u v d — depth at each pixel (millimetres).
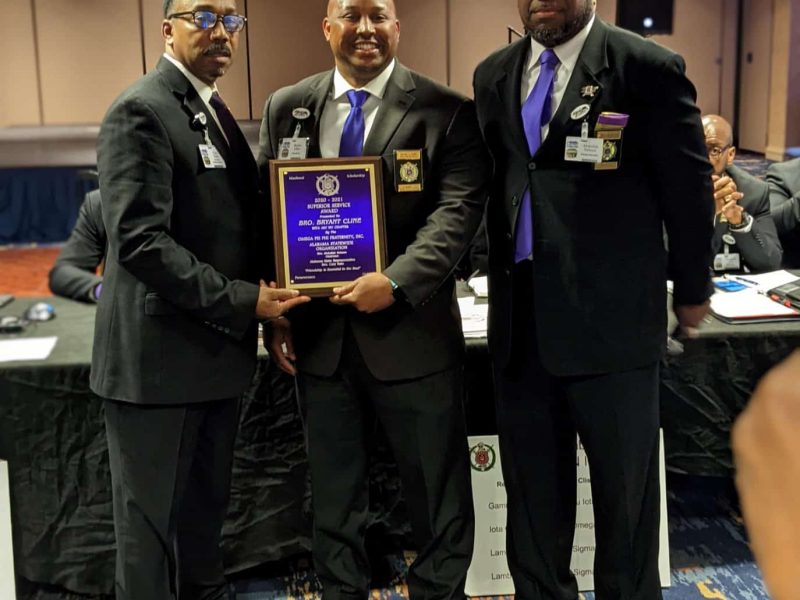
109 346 1774
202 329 1759
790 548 404
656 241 1698
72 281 2770
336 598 1962
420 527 1929
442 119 1758
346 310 1811
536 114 1676
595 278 1668
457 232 1733
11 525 2096
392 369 1793
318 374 1834
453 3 6441
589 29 1646
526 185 1695
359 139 1789
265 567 2352
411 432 1850
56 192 6988
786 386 448
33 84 6793
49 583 2205
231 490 2234
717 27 6785
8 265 6430
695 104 1599
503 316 1782
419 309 1812
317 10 6082
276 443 2230
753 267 2805
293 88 1869
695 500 2658
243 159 1803
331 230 1763
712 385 2287
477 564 2182
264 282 1810
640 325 1694
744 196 2885
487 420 2219
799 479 414
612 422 1741
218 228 1731
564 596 1928
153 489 1801
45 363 2100
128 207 1610
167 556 1860
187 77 1722
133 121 1622
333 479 1919
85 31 6738
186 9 1673
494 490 2176
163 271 1630
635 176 1657
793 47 6625
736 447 451
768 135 6879
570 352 1690
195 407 1801
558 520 1895
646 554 1829
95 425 2127
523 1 1611
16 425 2109
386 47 1724
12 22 6664
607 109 1611
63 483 2148
